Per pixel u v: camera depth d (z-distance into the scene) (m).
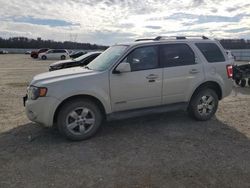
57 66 12.68
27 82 13.62
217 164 4.14
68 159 4.37
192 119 6.41
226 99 9.12
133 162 4.24
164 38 6.04
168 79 5.73
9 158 4.43
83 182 3.66
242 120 6.44
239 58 42.75
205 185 3.55
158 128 5.84
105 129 5.80
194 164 4.14
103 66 5.50
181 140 5.13
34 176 3.83
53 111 4.92
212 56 6.28
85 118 5.19
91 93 5.10
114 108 5.39
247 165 4.10
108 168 4.05
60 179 3.74
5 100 8.89
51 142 5.12
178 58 5.89
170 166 4.09
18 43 96.31
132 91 5.45
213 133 5.52
